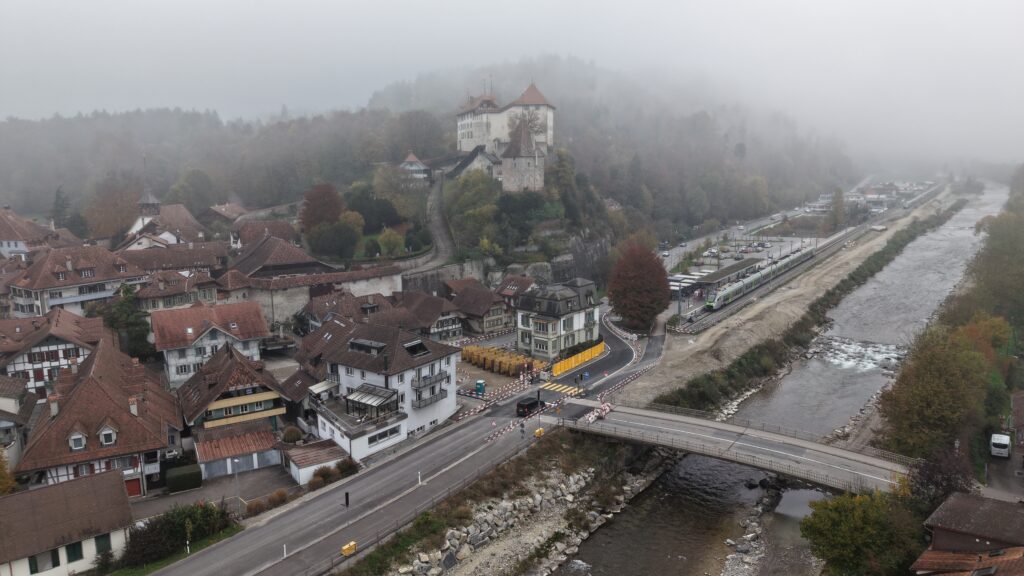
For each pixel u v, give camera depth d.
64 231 144.00
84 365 73.19
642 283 116.69
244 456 66.56
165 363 87.56
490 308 118.38
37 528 47.44
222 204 183.62
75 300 105.50
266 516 57.16
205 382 74.81
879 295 157.62
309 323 111.81
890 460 64.38
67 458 57.75
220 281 110.88
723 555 58.69
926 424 68.31
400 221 155.88
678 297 140.62
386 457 69.38
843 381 103.25
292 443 70.31
